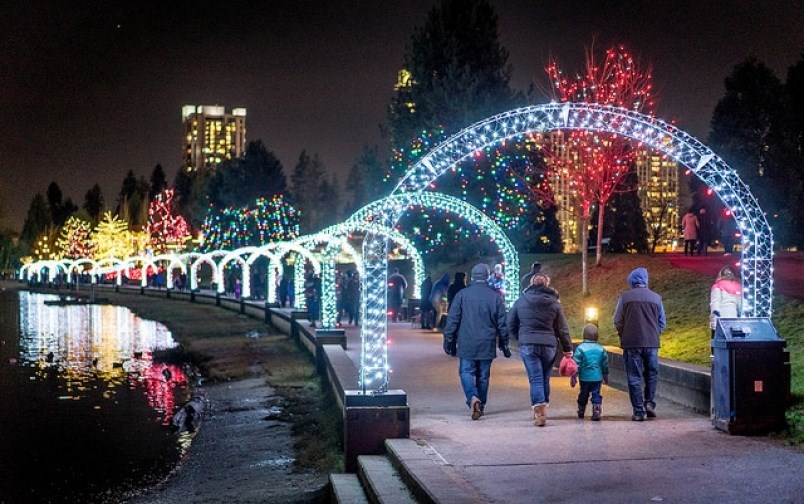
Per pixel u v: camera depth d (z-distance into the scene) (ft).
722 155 143.95
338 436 43.19
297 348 88.58
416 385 52.24
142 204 383.24
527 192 127.13
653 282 78.79
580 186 103.14
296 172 413.80
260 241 212.43
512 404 44.93
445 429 37.76
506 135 44.14
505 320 40.50
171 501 36.65
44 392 72.02
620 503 25.35
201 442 48.62
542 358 38.75
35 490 40.04
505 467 30.19
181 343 110.73
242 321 133.69
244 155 247.09
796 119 141.49
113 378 81.00
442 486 26.55
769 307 41.37
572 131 103.76
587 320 51.24
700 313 64.64
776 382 35.27
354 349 72.28
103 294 268.82
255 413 56.18
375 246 38.86
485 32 138.10
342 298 100.17
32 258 430.20
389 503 26.71
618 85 110.32
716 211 125.80
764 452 31.86
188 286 248.73
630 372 39.32
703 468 29.50
